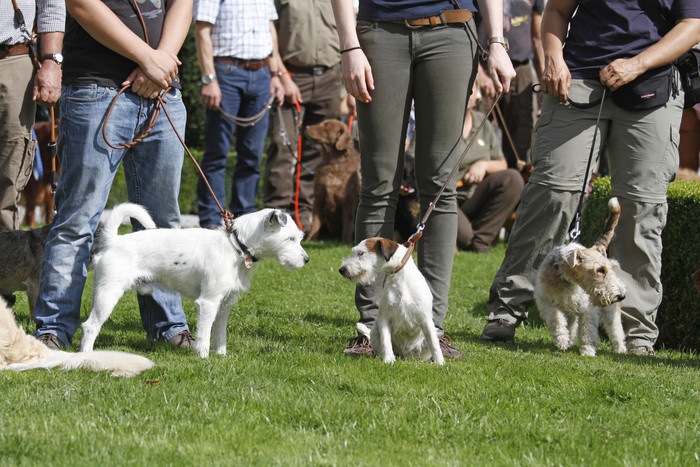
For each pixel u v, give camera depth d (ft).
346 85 17.65
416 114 18.21
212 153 34.88
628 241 20.88
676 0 20.15
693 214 22.57
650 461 11.61
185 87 59.88
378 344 17.98
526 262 21.20
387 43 17.61
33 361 15.58
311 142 40.19
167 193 18.44
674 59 19.75
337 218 40.32
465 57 17.72
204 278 17.40
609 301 19.63
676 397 15.44
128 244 17.26
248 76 34.40
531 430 12.69
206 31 33.27
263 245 17.75
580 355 19.93
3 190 20.52
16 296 25.34
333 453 11.42
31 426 11.83
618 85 19.54
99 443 11.28
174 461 10.79
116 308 23.39
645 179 20.24
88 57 17.11
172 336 19.06
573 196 20.58
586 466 11.37
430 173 18.21
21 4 19.15
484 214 39.86
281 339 20.25
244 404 13.38
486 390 15.01
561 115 20.42
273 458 11.05
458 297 28.58
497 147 40.50
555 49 20.43
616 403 14.73
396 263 17.19
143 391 13.94
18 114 19.45
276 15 35.73
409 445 11.98
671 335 23.18
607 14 20.29
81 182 17.24
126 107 17.37
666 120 20.04
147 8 17.80
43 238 21.07
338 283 29.53
